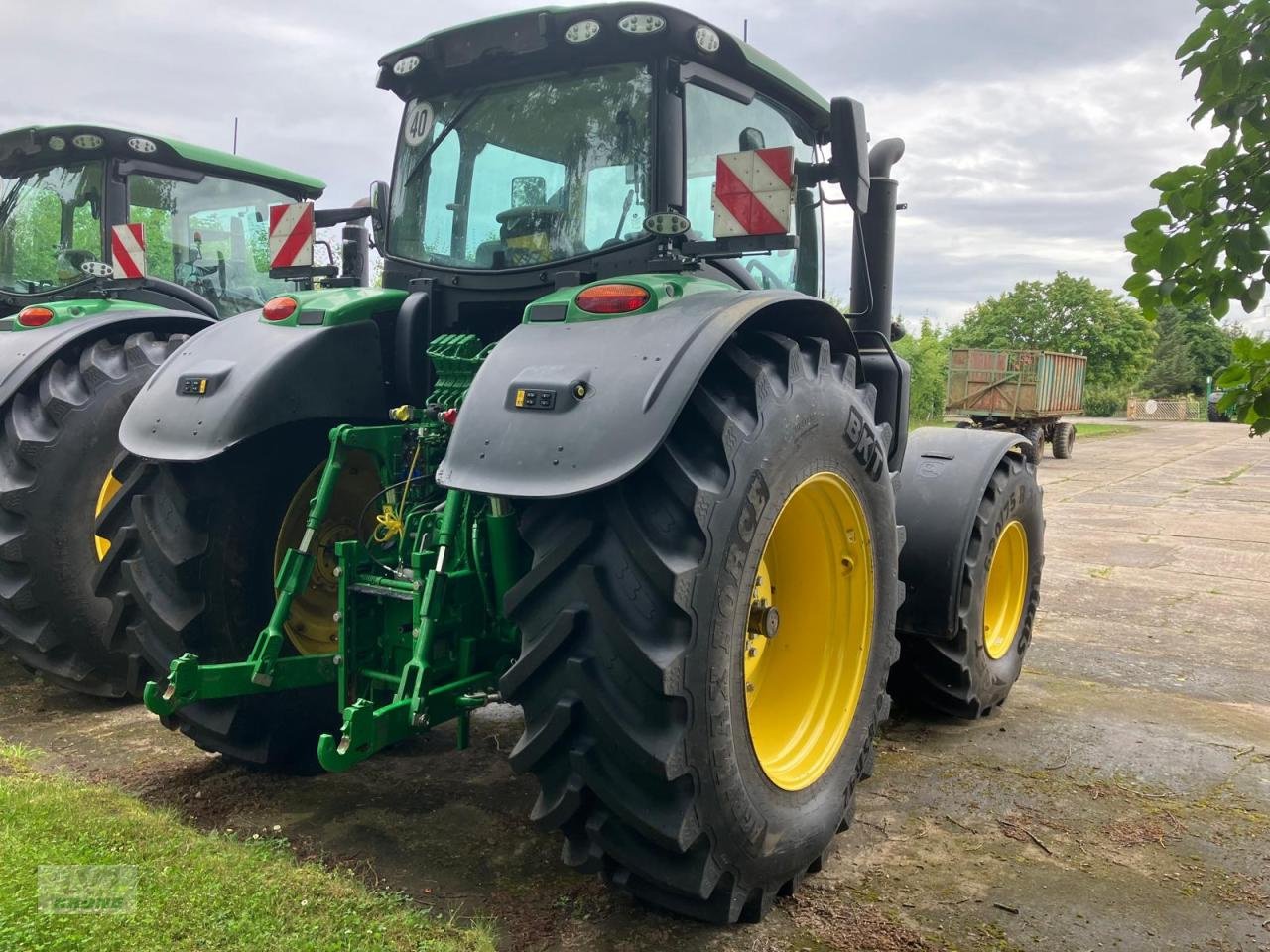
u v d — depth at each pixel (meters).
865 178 2.89
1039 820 3.18
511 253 3.18
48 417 3.93
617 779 2.21
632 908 2.53
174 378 3.04
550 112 3.11
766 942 2.42
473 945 2.25
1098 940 2.48
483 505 2.70
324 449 3.27
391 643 2.87
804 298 2.59
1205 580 7.41
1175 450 21.89
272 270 3.58
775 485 2.40
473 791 3.21
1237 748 3.86
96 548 3.98
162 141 4.98
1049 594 6.88
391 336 3.27
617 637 2.14
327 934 2.20
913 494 4.02
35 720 3.84
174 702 2.67
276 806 3.07
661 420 2.15
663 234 2.76
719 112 3.18
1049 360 19.83
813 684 2.91
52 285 5.01
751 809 2.38
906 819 3.18
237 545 3.05
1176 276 2.06
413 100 3.42
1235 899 2.70
